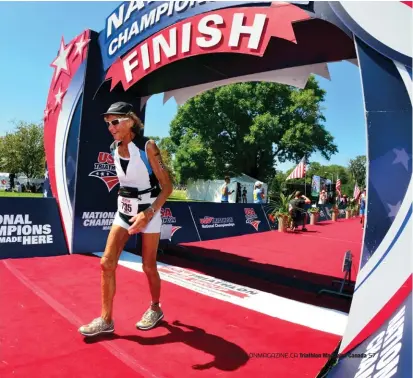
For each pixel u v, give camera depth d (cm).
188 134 3225
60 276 432
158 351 256
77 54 588
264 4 361
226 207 979
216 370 234
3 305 325
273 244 848
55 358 237
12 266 464
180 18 438
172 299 371
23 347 249
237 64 502
